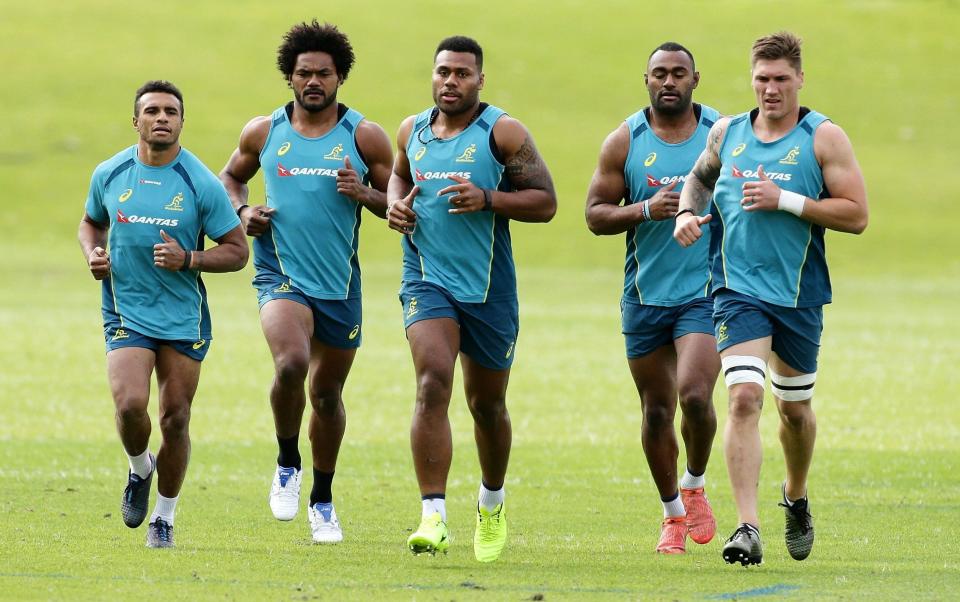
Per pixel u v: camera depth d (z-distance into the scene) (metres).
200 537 32.22
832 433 54.62
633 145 33.12
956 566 28.84
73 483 40.81
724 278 28.81
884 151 199.75
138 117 30.98
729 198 28.84
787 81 28.36
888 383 70.62
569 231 168.50
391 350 84.62
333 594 24.92
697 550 31.56
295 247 33.28
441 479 28.69
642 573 27.77
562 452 49.97
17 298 116.12
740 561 26.89
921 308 120.25
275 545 31.30
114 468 44.38
